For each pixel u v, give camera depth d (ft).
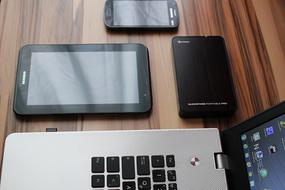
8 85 1.67
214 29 1.93
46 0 1.93
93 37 1.86
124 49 1.79
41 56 1.73
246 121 1.46
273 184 1.26
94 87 1.68
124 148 1.45
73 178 1.39
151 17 1.91
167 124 1.64
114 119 1.63
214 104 1.65
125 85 1.69
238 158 1.44
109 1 1.93
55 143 1.44
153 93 1.72
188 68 1.73
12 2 1.90
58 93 1.65
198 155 1.47
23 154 1.42
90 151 1.44
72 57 1.75
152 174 1.42
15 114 1.60
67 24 1.87
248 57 1.84
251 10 1.99
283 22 1.97
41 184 1.37
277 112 1.31
